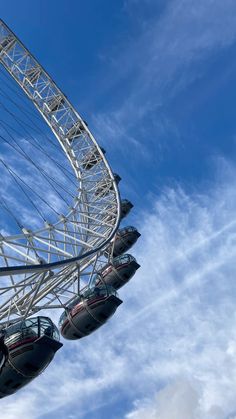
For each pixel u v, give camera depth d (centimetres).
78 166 4988
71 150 5112
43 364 2591
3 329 2650
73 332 3481
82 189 4462
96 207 4234
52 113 5334
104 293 3441
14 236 2830
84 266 3475
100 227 3928
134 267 4444
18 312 2734
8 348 2538
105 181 4731
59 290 3203
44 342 2577
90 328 3453
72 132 5250
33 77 5412
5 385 2575
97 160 4972
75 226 3722
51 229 3272
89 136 5188
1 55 5344
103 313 3394
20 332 2598
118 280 4400
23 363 2525
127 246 5047
